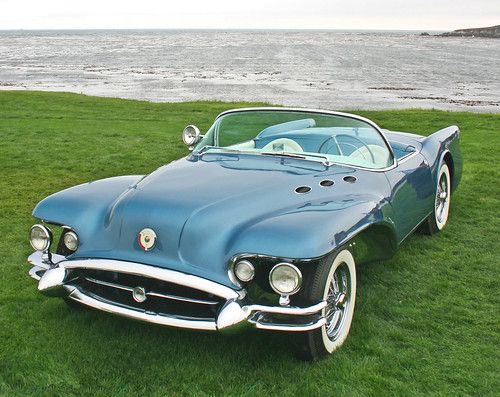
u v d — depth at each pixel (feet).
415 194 17.17
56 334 13.11
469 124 50.47
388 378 11.47
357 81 148.36
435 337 13.29
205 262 11.52
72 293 12.61
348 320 12.91
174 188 13.09
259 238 11.13
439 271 17.37
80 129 45.55
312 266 11.44
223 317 10.92
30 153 35.32
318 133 15.75
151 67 208.13
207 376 11.46
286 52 351.87
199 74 171.12
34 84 133.49
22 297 15.12
